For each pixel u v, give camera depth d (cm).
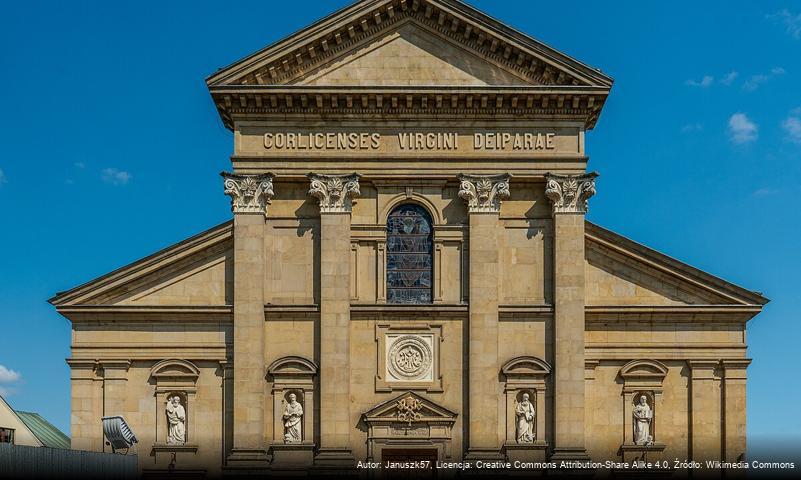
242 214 5388
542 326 5366
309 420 5278
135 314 5375
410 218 5500
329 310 5328
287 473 5216
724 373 5397
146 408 5338
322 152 5447
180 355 5366
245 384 5262
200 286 5434
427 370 5338
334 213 5397
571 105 5453
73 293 5378
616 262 5491
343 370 5278
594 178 5406
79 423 5328
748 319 5428
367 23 5481
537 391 5303
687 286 5450
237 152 5441
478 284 5353
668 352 5400
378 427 5269
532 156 5441
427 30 5516
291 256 5431
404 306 5353
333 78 5491
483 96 5409
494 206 5406
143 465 5281
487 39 5462
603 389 5384
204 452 5297
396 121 5472
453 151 5453
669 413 5381
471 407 5250
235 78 5394
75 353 5366
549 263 5425
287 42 5419
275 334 5350
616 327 5425
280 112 5456
